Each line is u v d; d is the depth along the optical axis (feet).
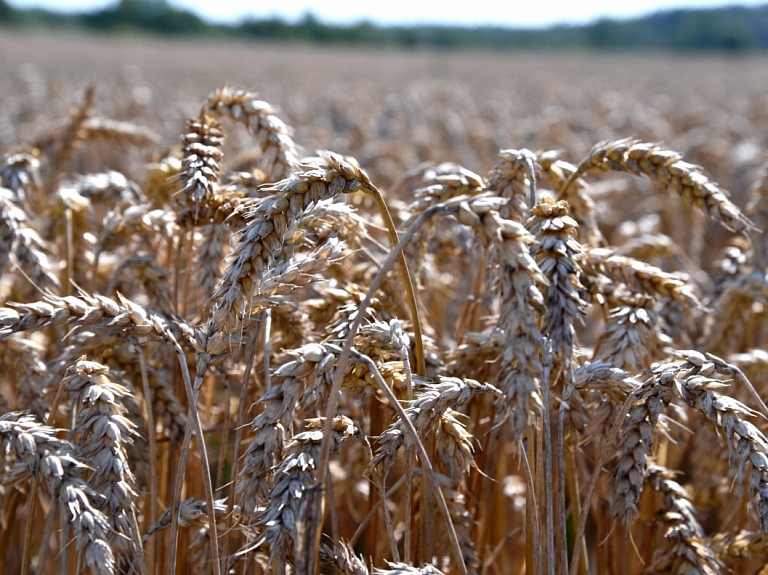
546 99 82.53
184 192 9.78
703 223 23.90
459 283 16.55
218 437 14.69
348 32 334.03
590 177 31.04
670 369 8.44
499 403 9.04
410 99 60.70
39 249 12.08
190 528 11.13
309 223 8.85
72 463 7.69
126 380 9.89
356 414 11.02
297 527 7.14
